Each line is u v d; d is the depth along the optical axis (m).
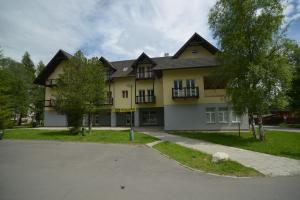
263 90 15.94
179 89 27.88
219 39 19.31
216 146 14.23
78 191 6.05
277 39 16.86
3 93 25.62
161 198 5.51
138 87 34.06
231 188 6.30
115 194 5.81
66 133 22.95
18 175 7.81
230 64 18.09
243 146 14.11
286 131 22.53
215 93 27.67
